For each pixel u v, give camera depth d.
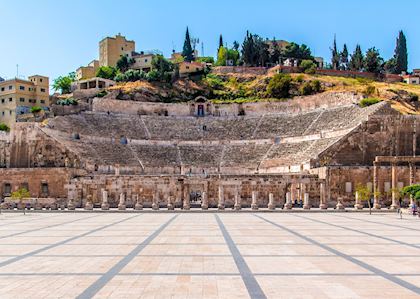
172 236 31.97
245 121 103.00
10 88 113.94
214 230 36.03
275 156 85.25
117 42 168.38
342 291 16.06
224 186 71.88
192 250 25.33
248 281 17.64
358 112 86.19
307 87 117.06
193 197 88.56
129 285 17.05
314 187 69.81
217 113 108.75
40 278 18.28
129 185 71.94
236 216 52.47
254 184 71.25
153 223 42.78
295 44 172.75
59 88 145.75
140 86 118.56
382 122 74.88
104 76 145.00
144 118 103.94
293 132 92.94
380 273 19.03
